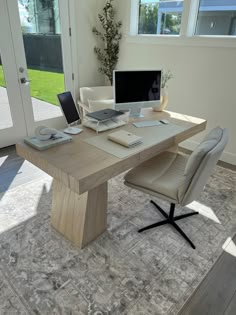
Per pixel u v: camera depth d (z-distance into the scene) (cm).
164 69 334
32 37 311
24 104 329
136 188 174
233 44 265
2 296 137
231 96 286
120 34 368
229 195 239
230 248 176
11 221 194
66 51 356
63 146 162
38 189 237
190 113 328
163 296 141
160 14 326
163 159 201
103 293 141
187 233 189
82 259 162
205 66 295
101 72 414
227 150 307
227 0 268
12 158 297
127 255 167
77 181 125
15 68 305
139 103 219
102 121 190
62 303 134
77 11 348
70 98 212
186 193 149
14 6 284
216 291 145
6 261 159
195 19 297
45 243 174
